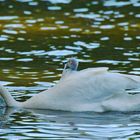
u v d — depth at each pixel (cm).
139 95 1568
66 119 1515
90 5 2830
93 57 2069
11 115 1552
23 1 2928
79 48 2189
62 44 2245
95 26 2508
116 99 1562
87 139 1381
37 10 2770
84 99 1563
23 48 2197
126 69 1916
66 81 1593
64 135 1409
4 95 1619
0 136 1409
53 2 2900
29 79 1827
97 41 2289
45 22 2575
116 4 2836
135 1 2883
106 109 1552
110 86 1561
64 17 2652
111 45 2225
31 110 1582
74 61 1628
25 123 1492
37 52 2141
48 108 1580
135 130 1438
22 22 2580
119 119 1510
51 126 1469
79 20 2597
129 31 2431
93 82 1566
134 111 1553
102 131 1433
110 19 2603
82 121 1500
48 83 1786
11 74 1881
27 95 1689
